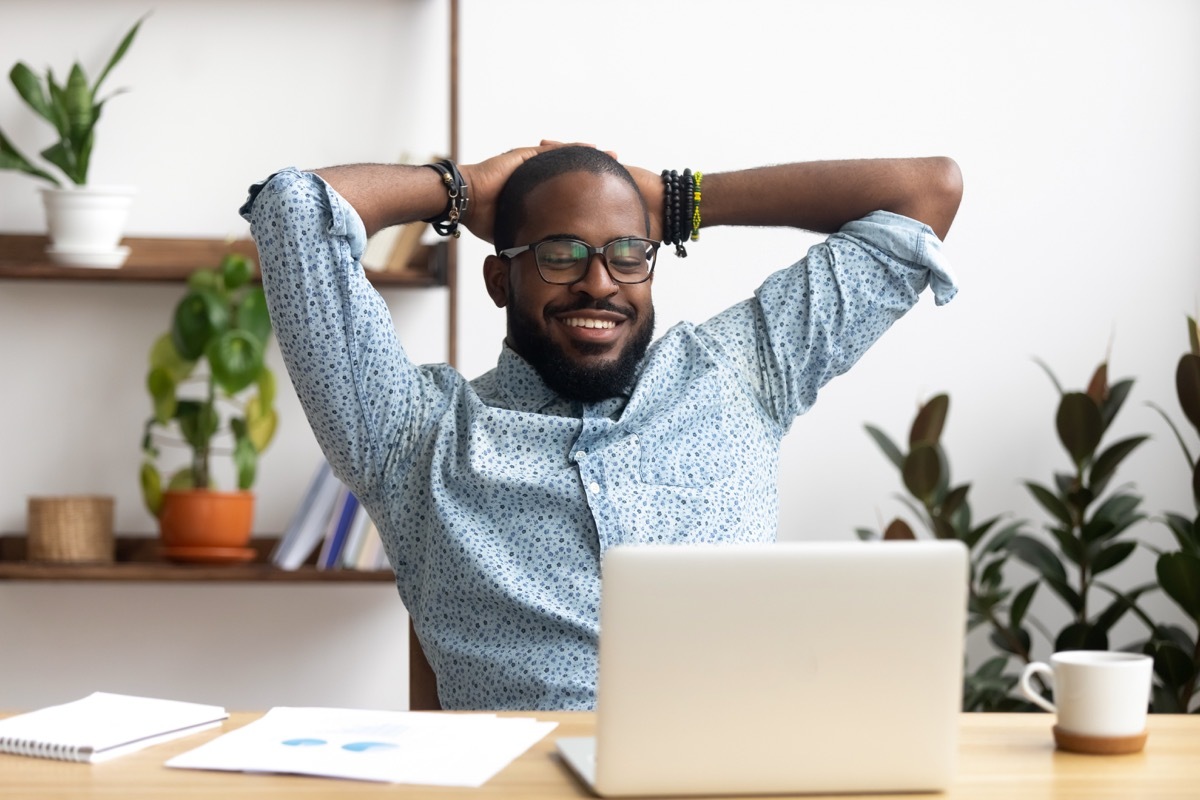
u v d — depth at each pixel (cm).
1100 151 267
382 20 257
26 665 254
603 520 153
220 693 256
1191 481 267
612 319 160
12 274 234
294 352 153
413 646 163
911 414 265
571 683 149
